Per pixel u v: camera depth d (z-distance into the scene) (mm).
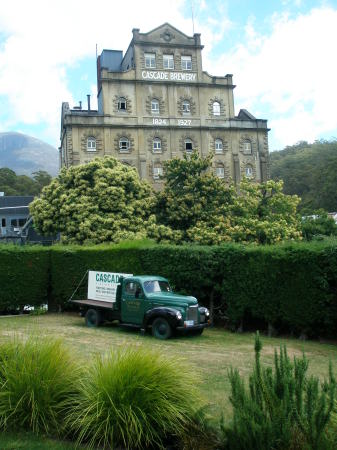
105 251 19984
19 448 5582
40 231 33844
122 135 48906
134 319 15273
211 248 17047
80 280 20609
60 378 6363
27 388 6145
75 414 5902
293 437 4914
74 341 13305
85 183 32844
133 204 32812
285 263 14750
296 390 5035
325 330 14180
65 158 50594
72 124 47594
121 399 5719
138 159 49188
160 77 50594
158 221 33219
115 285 16594
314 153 98562
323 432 4680
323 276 13914
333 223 37094
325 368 10453
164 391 5820
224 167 51781
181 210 32031
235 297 16031
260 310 15336
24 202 64500
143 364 6016
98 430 5590
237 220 29250
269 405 5000
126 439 5652
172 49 51188
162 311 14266
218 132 51875
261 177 52656
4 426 6062
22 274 20969
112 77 49312
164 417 5699
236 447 5027
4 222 56250
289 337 14992
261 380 5125
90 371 6312
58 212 32688
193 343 13602
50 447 5617
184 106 51281
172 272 17781
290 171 96312
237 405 5129
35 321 18375
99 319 16641
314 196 78125
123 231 30609
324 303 13875
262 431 4828
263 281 15281
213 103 52125
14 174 98938
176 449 5629
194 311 14578
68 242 31328
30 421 6141
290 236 28344
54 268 21484
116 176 32875
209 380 9055
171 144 50281
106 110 48781
